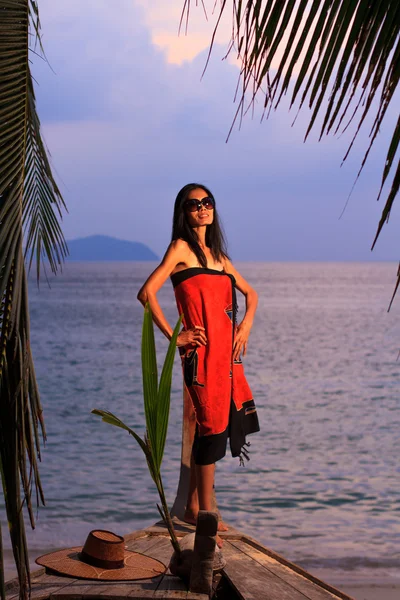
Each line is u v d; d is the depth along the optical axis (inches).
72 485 512.4
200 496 141.3
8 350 73.6
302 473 550.9
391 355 1536.7
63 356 1504.7
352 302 4065.0
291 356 1512.1
